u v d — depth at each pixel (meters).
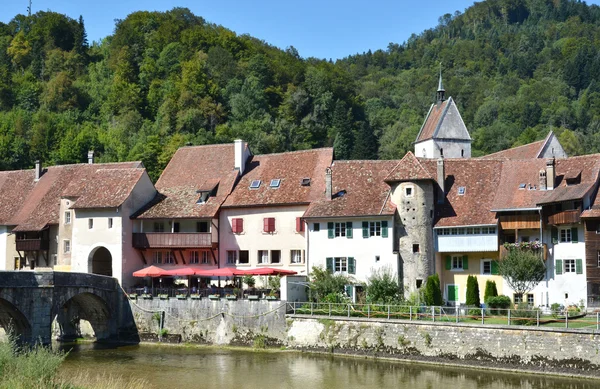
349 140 132.38
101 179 72.00
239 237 68.38
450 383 44.91
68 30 172.00
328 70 167.88
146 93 146.75
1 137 114.62
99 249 71.25
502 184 62.84
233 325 59.03
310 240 64.19
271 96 148.12
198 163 75.00
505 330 47.47
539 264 55.41
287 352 55.84
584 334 44.66
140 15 174.88
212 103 133.62
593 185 56.72
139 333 62.91
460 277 61.34
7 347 34.66
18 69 160.38
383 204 62.56
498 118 164.75
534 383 44.19
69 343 63.34
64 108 144.62
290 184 68.75
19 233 75.75
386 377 46.94
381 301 57.25
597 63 183.38
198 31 164.50
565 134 138.00
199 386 45.56
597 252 55.69
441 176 63.78
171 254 70.12
